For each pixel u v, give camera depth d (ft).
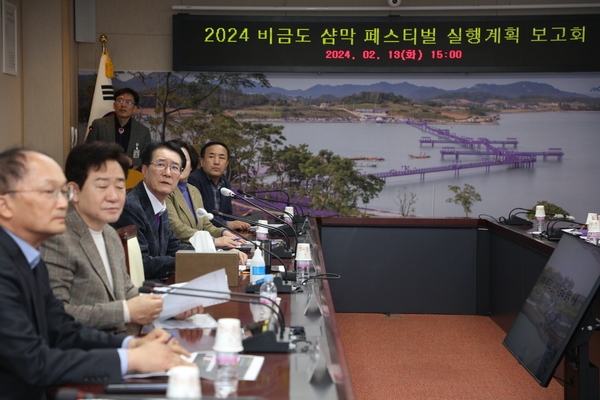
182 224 15.14
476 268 19.90
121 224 11.45
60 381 5.57
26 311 5.77
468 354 15.99
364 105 24.97
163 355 5.85
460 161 25.05
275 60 24.11
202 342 7.04
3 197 5.74
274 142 25.03
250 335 6.95
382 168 25.14
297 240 15.10
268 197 25.08
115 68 24.84
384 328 18.39
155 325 7.72
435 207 25.21
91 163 7.86
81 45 24.48
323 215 25.22
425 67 24.03
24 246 5.94
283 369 6.08
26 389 5.74
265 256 11.77
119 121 22.45
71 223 7.86
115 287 8.25
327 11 24.70
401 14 24.68
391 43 24.00
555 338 9.91
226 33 24.07
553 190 24.98
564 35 23.73
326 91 24.95
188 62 24.11
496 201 25.12
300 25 24.00
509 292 17.65
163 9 24.76
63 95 22.98
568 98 24.71
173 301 7.73
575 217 24.97
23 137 22.90
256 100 24.91
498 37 23.84
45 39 22.81
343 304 20.10
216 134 24.93
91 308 7.34
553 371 9.59
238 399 4.60
